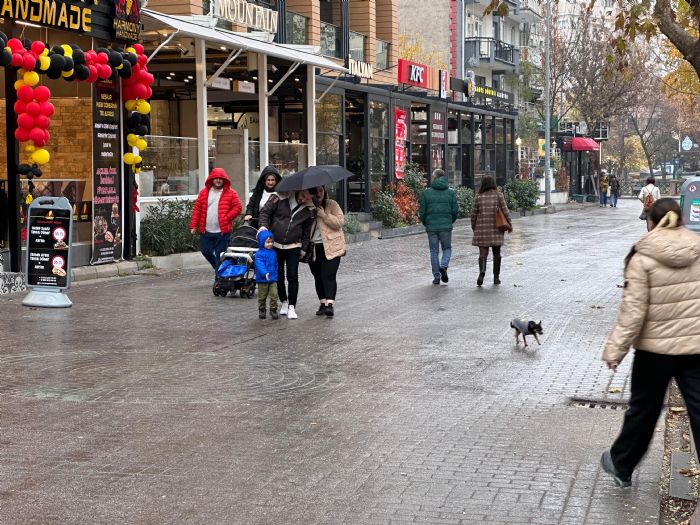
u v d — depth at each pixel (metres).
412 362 10.45
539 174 58.53
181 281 17.69
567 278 18.48
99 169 18.39
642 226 36.00
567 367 10.20
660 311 5.92
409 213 33.28
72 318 13.19
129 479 6.46
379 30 37.91
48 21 16.48
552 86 62.34
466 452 7.10
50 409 8.29
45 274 14.05
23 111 15.90
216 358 10.56
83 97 18.34
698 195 22.08
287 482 6.41
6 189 16.45
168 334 12.05
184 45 23.33
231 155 24.34
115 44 18.67
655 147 97.44
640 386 6.12
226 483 6.38
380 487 6.30
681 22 12.21
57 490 6.24
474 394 8.98
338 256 13.53
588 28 62.97
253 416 8.12
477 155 45.59
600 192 58.00
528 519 5.72
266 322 13.09
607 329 12.57
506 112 49.00
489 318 13.51
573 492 6.21
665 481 6.46
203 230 16.41
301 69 28.39
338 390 9.10
